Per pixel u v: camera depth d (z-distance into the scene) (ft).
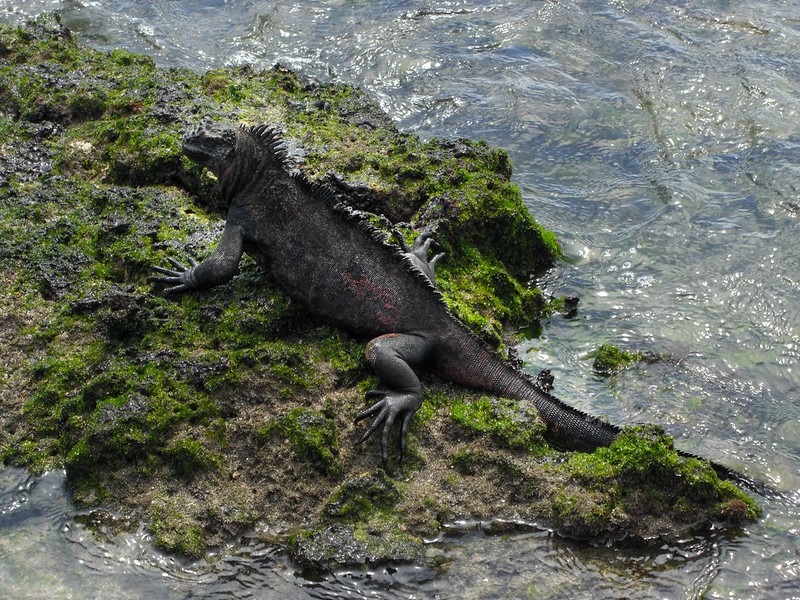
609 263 61.31
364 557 39.45
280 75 70.33
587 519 41.37
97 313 47.29
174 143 59.21
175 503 41.29
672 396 50.52
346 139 62.54
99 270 50.80
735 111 76.13
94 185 57.62
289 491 41.98
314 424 42.93
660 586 39.86
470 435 44.16
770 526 42.80
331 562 39.22
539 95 78.02
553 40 86.12
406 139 63.00
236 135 47.98
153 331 47.09
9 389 45.27
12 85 67.31
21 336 47.21
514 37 86.17
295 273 47.57
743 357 53.31
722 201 66.54
